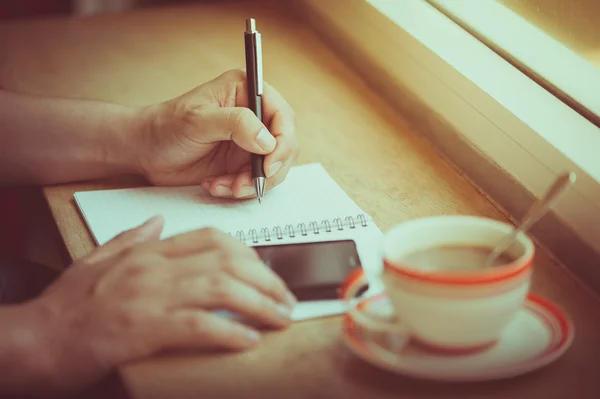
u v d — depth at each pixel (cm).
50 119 123
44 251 168
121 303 83
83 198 115
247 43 117
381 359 76
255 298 84
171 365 81
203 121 113
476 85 116
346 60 157
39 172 122
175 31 172
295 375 79
